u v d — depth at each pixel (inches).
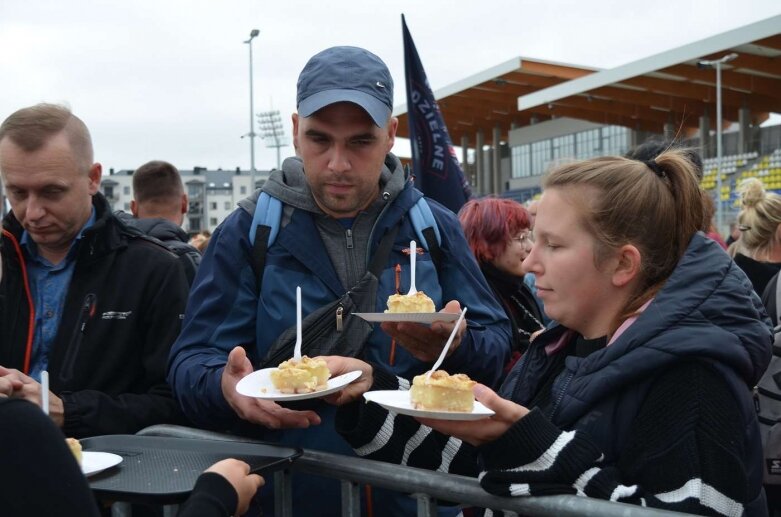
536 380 79.2
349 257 94.0
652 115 1449.3
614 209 68.2
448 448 83.0
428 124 192.4
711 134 1503.4
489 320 98.0
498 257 146.4
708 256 67.1
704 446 59.6
